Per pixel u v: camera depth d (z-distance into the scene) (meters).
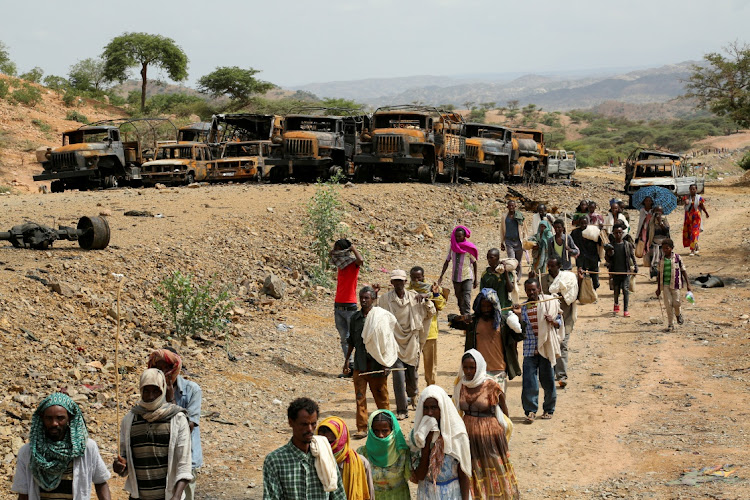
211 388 16.08
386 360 13.95
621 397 15.74
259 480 12.17
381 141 48.88
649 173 55.28
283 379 17.36
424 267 30.06
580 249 23.48
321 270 26.86
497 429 9.95
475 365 10.00
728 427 13.59
